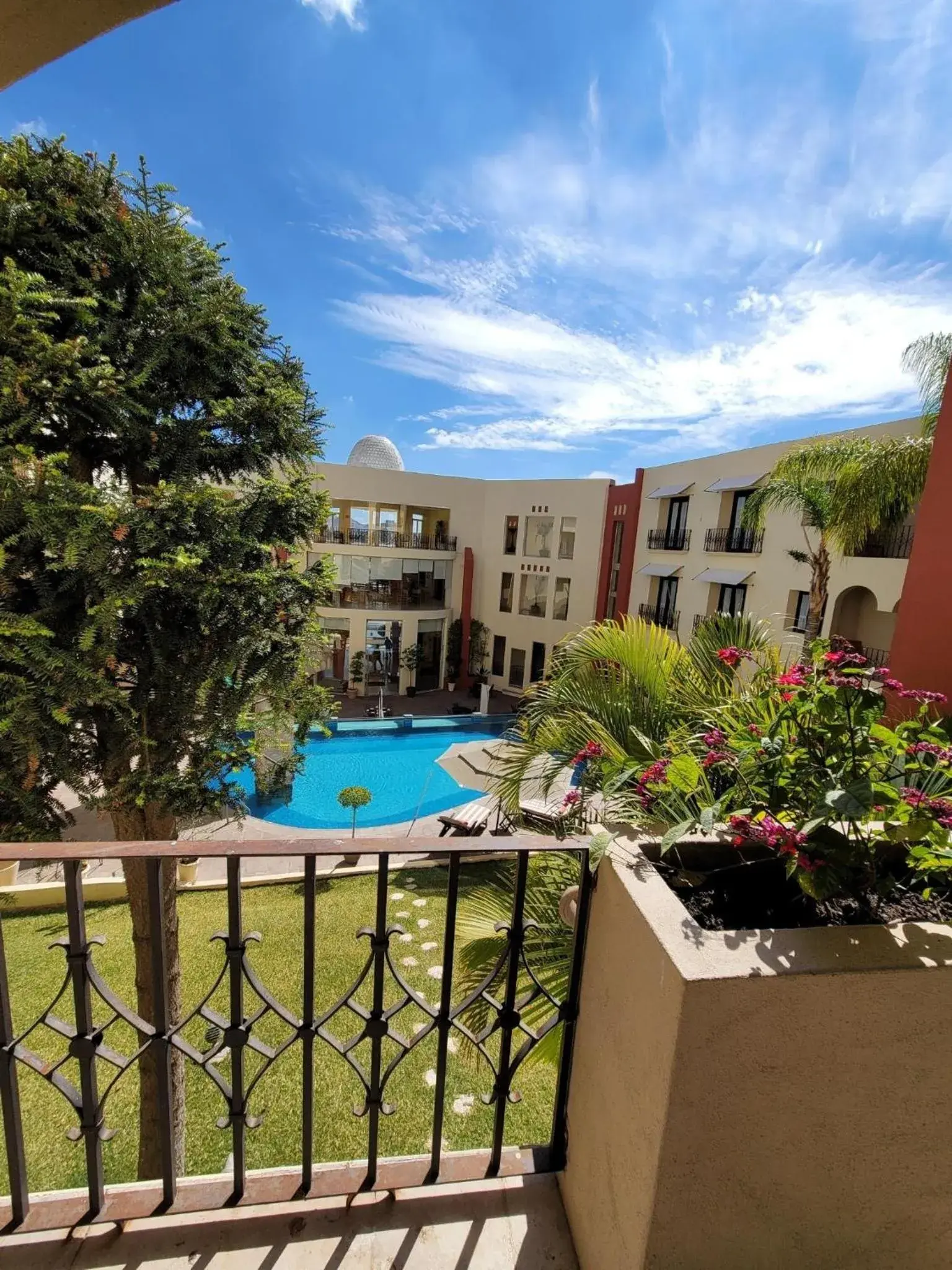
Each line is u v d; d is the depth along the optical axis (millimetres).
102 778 3225
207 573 3053
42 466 2645
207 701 3230
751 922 1144
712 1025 863
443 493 21969
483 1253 1266
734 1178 941
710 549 15352
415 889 8141
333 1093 4766
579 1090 1302
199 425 3326
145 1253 1229
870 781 1021
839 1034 910
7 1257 1213
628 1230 1011
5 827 2881
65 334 2977
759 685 2447
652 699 2898
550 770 2869
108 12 1103
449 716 18953
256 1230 1280
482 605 23016
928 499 2174
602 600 19656
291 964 6418
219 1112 4656
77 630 2820
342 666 21219
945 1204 1016
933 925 1011
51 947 1165
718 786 1637
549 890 2764
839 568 11781
